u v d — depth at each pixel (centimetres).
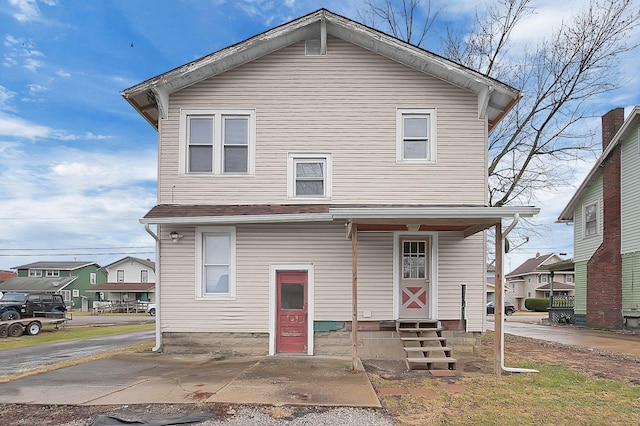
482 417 555
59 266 5003
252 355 970
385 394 655
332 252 993
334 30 1014
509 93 969
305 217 916
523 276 4912
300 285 999
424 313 982
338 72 1027
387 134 1016
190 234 999
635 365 890
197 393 639
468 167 1004
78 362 892
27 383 707
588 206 2000
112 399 609
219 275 1005
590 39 1523
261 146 1019
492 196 1675
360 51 1029
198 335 982
